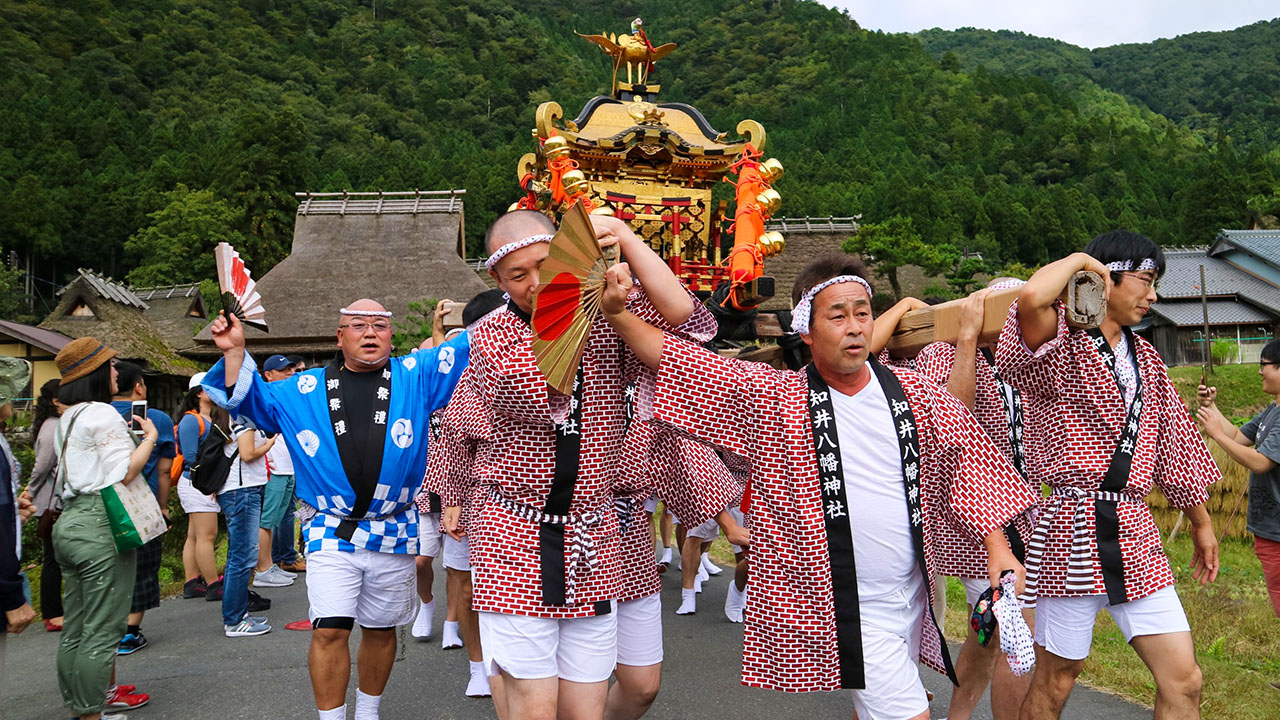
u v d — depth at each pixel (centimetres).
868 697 275
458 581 498
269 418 391
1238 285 3784
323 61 10181
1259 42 19025
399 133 8775
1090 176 9106
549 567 294
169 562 935
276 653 600
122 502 434
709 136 684
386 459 386
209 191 5031
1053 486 325
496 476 303
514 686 297
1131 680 492
